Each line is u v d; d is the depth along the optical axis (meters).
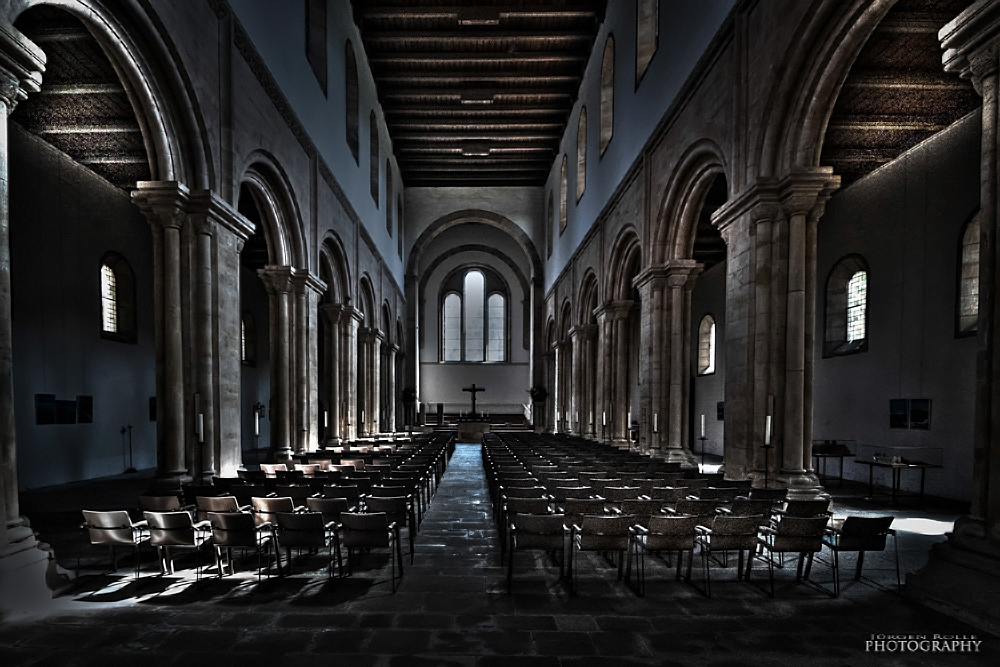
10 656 3.94
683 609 4.86
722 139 9.68
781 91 7.89
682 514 6.11
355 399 19.06
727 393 9.26
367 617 4.66
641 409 14.22
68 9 6.15
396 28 20.42
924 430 11.41
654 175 13.61
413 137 27.77
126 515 5.40
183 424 8.34
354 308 19.16
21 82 5.11
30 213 11.78
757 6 8.53
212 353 8.63
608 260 18.20
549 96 24.81
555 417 29.44
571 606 4.93
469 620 4.61
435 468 11.88
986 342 4.74
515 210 33.69
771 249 8.23
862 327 13.54
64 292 12.73
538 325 33.50
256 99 10.56
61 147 12.23
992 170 4.73
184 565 6.05
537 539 5.31
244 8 10.06
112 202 14.42
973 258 10.48
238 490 6.81
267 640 4.21
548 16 20.14
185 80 8.08
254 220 15.47
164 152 7.98
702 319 22.31
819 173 7.76
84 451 13.27
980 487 4.79
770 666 3.85
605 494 6.88
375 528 5.30
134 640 4.20
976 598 4.53
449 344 38.66
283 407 12.69
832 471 14.16
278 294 12.70
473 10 19.34
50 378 12.27
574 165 24.64
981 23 4.74
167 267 8.18
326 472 8.78
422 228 33.69
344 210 17.77
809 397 8.05
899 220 12.14
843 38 7.14
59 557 6.29
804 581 5.60
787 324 8.08
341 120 17.50
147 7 7.11
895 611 4.81
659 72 13.27
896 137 11.30
